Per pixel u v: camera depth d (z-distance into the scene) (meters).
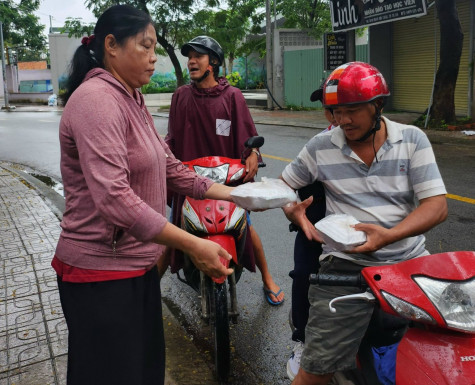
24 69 41.78
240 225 3.09
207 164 3.16
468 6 13.66
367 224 1.97
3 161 10.84
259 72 37.06
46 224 5.86
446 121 12.37
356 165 2.18
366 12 14.07
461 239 5.04
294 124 15.05
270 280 3.98
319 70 19.06
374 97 1.98
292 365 2.63
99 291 1.96
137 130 1.95
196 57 3.38
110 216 1.78
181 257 3.41
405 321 2.12
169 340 3.44
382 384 1.99
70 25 21.45
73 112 1.83
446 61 12.09
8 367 3.05
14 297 3.94
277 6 25.08
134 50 1.93
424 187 2.07
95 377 1.99
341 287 2.13
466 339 1.73
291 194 2.16
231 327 3.62
